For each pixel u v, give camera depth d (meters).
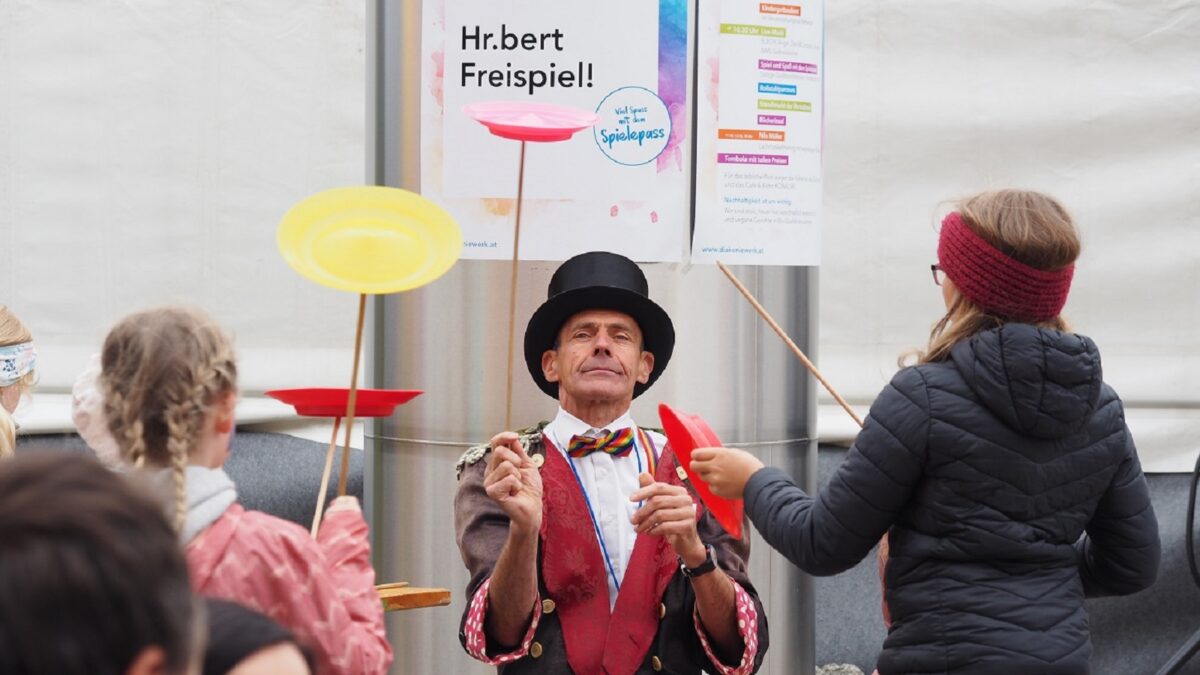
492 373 4.03
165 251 5.59
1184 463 5.87
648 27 3.96
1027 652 2.68
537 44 3.94
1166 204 5.84
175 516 2.08
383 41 4.12
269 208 5.61
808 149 4.20
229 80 5.59
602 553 3.16
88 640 1.10
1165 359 5.87
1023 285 2.79
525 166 3.94
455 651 4.11
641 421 4.08
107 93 5.56
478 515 3.21
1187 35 5.80
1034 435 2.73
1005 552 2.71
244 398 5.61
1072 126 5.80
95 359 2.56
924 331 5.81
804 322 4.27
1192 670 5.74
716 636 3.10
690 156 4.04
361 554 2.41
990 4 5.78
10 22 5.52
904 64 5.79
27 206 5.55
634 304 3.26
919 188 5.80
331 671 2.19
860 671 5.64
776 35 4.11
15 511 1.12
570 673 3.09
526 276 3.98
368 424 4.28
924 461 2.74
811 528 2.83
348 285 2.54
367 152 4.27
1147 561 2.94
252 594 2.14
